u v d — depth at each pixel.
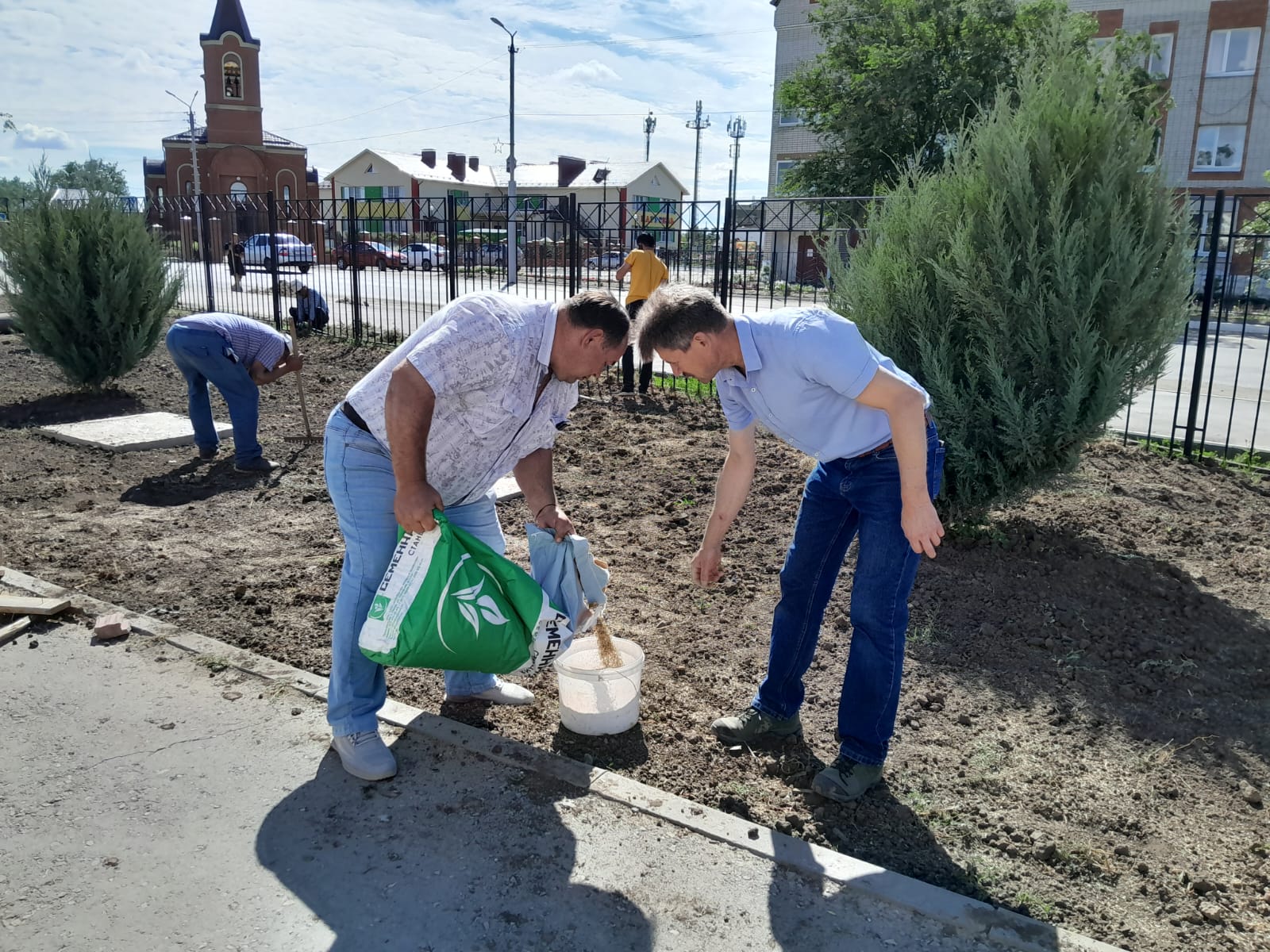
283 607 4.57
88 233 9.32
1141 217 4.89
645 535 5.72
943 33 27.06
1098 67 5.04
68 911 2.48
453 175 65.69
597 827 2.88
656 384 10.34
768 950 2.39
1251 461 7.40
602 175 61.31
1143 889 2.69
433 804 2.98
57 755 3.20
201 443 7.42
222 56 50.31
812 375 2.79
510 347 2.87
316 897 2.55
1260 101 32.56
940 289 5.04
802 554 3.24
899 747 3.44
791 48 39.16
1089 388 4.90
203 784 3.06
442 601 2.88
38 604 4.26
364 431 3.08
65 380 10.27
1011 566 5.08
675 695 3.80
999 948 2.41
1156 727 3.60
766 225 10.52
